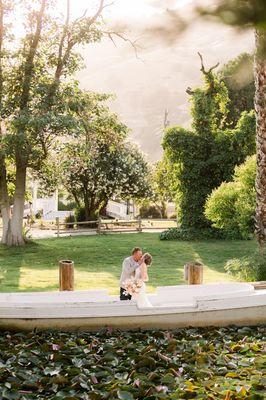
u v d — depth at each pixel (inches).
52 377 255.1
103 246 1010.1
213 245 1031.0
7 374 259.4
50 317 344.5
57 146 969.5
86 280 674.2
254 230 708.7
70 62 932.0
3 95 930.1
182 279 684.1
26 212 1659.7
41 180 1186.0
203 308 355.9
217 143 1143.6
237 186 807.7
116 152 1301.7
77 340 320.2
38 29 920.3
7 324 344.8
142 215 1825.8
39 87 887.1
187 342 317.7
